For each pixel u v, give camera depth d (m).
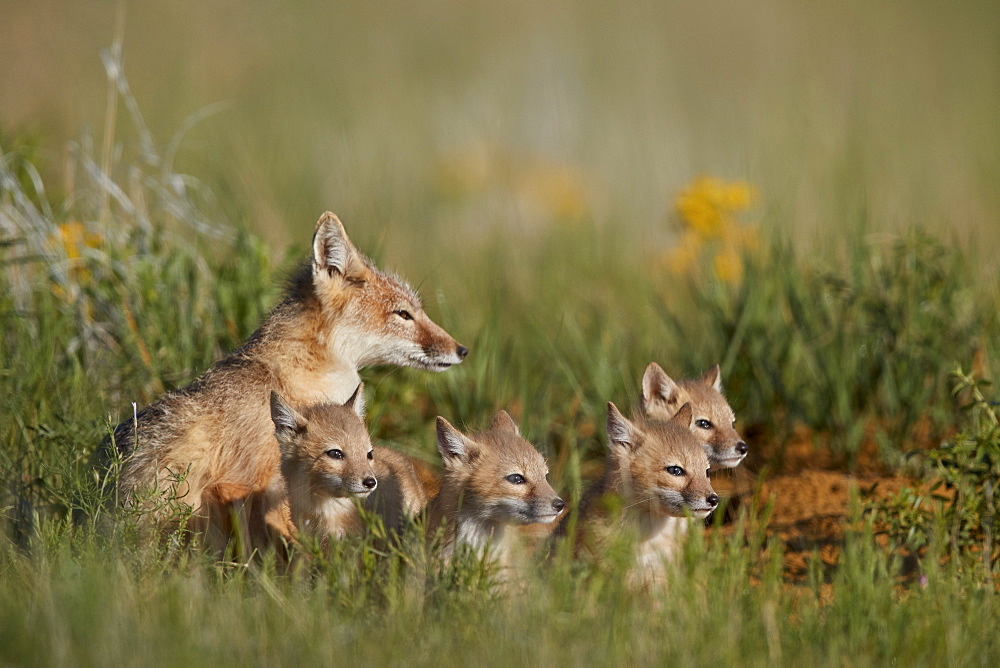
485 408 13.49
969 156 24.67
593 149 28.55
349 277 10.74
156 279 13.02
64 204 14.43
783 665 7.07
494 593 7.96
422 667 6.73
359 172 24.61
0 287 12.82
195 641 6.73
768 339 13.82
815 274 14.36
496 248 20.05
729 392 13.71
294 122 28.11
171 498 8.84
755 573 9.29
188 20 31.95
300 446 9.41
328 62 33.50
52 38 25.23
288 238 17.12
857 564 8.29
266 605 7.65
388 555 8.60
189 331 12.78
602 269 20.08
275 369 10.35
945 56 34.62
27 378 11.70
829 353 13.38
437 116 30.83
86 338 12.55
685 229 18.36
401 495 10.38
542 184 25.81
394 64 34.34
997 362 12.55
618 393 14.02
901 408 12.95
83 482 9.28
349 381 10.75
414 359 11.09
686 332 15.58
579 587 8.09
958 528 9.57
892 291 13.70
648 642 7.14
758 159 22.88
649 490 9.53
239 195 18.86
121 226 14.03
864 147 22.64
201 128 25.38
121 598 7.22
